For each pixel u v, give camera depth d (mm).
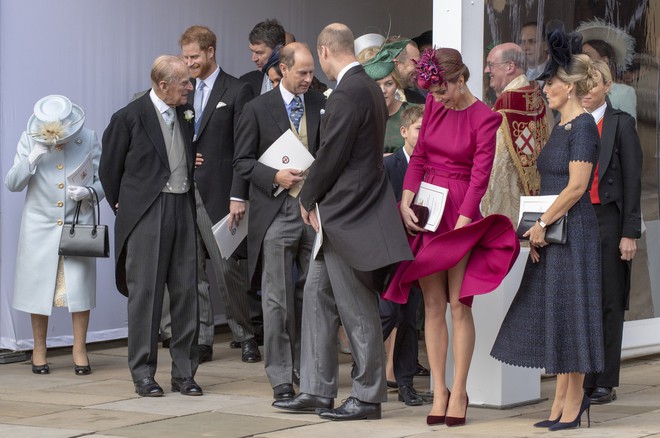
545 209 10766
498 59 13273
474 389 12320
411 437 10430
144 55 17000
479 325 12250
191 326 13000
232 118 15523
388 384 12984
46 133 14078
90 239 14156
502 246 10844
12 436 10523
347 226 10875
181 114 12961
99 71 16422
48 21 15781
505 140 13430
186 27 17609
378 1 20750
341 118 10742
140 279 12695
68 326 16297
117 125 12656
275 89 12906
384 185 11062
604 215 12680
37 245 14398
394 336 12961
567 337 10641
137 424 11078
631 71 15508
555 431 10688
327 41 11102
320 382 11531
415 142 12453
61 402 12406
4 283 15438
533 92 13648
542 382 14070
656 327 15727
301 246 12672
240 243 13727
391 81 13250
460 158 11117
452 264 10875
